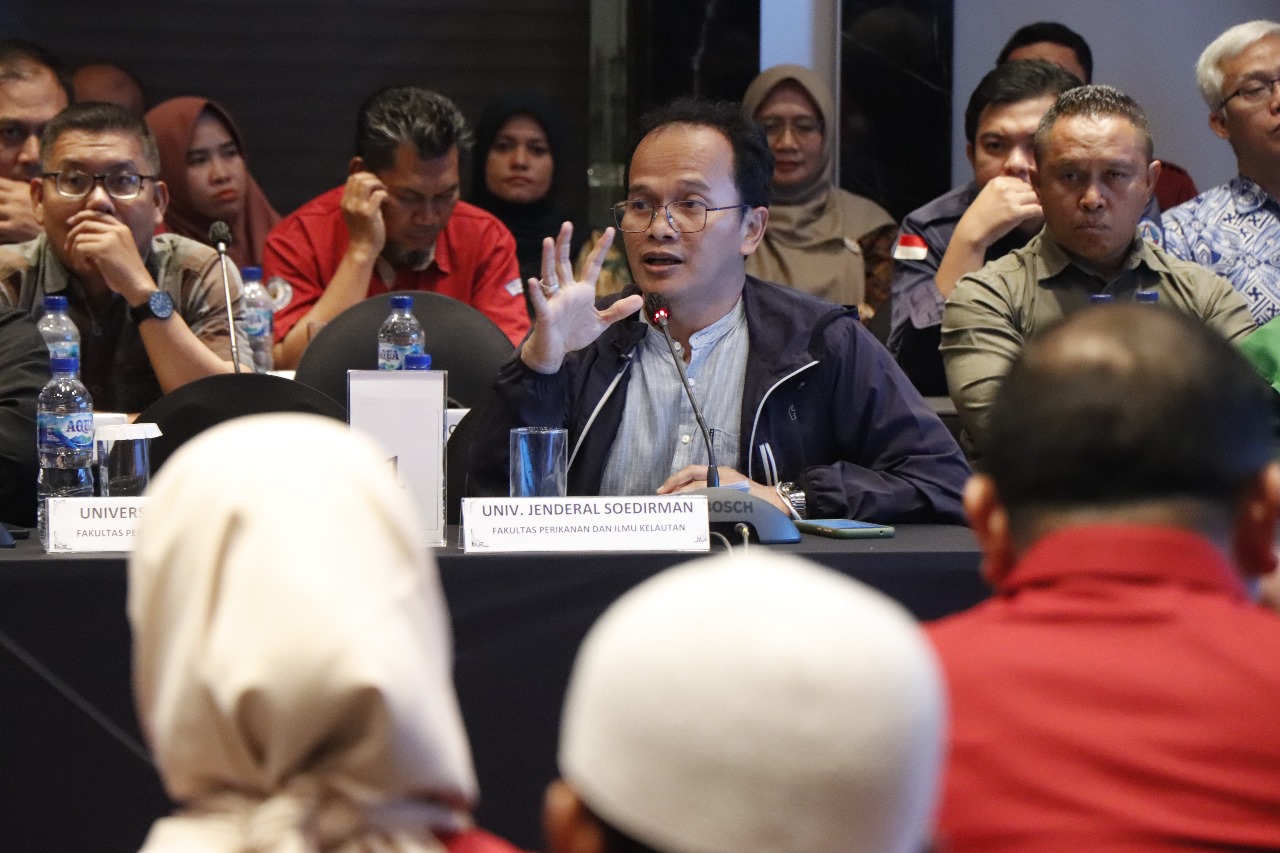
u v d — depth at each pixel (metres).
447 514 4.88
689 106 4.84
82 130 6.09
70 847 3.59
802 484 4.56
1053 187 5.78
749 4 9.99
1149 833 1.68
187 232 8.60
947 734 1.79
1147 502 1.85
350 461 1.40
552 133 9.22
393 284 7.81
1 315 5.13
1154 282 5.92
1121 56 9.88
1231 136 7.05
